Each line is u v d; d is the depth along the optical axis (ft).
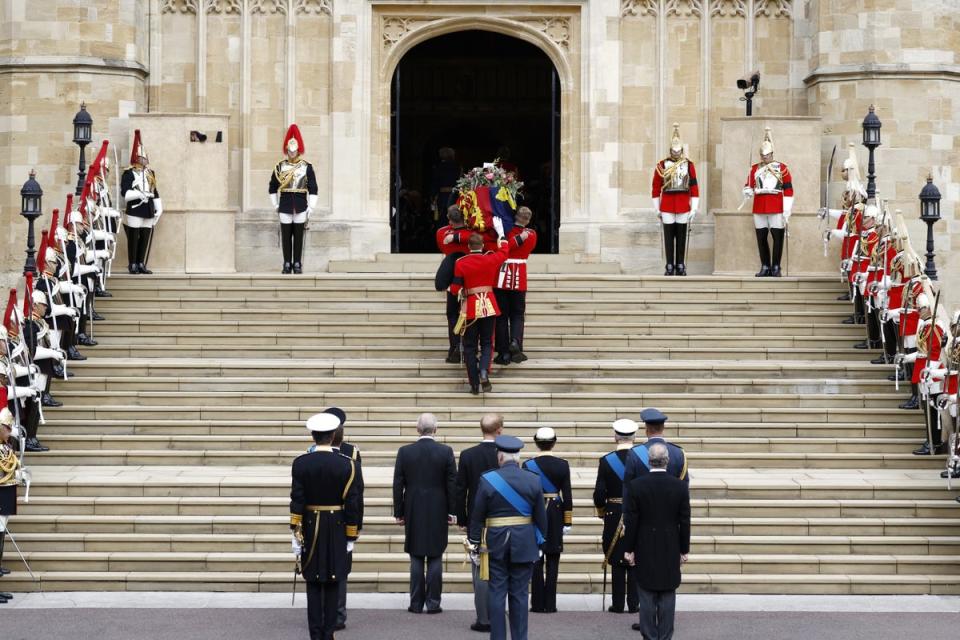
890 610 108.27
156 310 157.69
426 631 100.58
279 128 190.49
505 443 93.15
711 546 116.47
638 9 192.13
